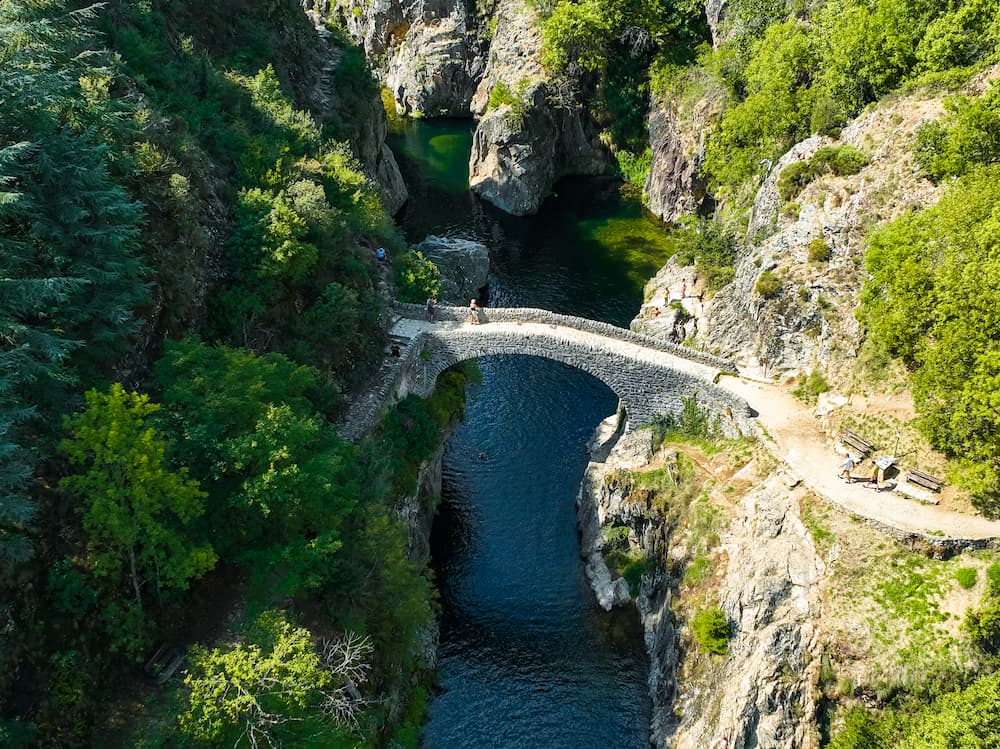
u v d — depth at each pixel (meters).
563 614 51.06
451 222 97.00
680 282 74.88
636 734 44.44
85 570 31.09
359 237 60.16
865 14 58.22
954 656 36.53
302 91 77.62
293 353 46.66
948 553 39.75
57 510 31.23
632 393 55.09
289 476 34.19
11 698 27.89
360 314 50.44
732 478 49.25
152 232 39.75
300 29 82.69
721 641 42.31
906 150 51.53
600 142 109.69
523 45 114.00
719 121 88.06
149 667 32.38
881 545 41.00
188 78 55.12
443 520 57.38
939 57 53.88
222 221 47.06
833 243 53.09
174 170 42.09
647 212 101.12
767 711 38.84
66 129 31.06
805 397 51.91
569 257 89.62
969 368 40.66
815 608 40.19
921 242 44.75
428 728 43.94
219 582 36.22
